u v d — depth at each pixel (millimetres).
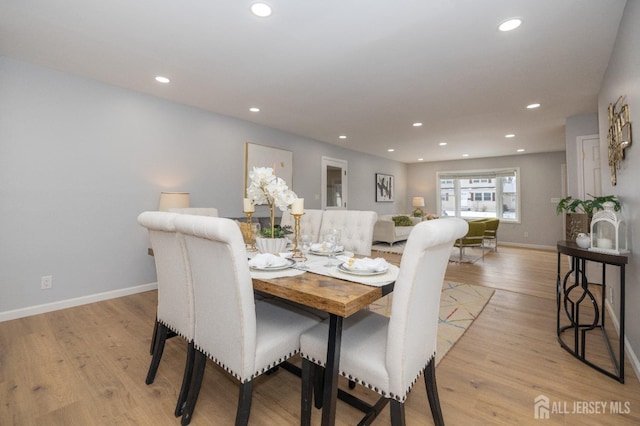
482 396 1655
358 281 1370
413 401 1628
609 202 2207
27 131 2697
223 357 1293
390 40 2287
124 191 3293
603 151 2975
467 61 2615
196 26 2123
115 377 1805
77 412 1506
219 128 4184
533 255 6062
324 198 6074
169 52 2494
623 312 1785
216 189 4152
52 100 2816
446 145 6352
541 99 3535
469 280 4086
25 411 1505
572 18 2010
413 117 4277
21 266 2691
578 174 4160
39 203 2771
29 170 2715
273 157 4902
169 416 1490
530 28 2127
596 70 2770
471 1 1848
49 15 2002
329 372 1204
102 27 2145
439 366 1956
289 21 2057
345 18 2020
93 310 2875
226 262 1178
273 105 3812
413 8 1914
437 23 2070
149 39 2295
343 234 2426
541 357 2064
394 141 5961
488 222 6273
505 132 5160
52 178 2834
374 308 2963
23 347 2146
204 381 1804
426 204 8922
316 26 2113
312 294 1199
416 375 1209
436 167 8750
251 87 3229
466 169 8242
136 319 2670
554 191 7008
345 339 1344
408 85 3141
